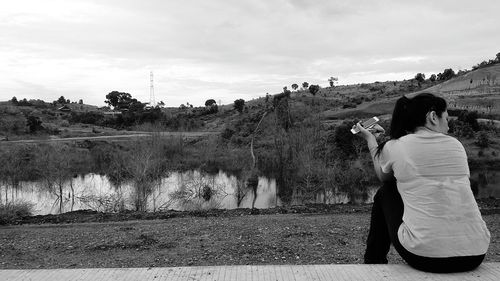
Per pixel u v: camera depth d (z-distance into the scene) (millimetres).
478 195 23859
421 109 2973
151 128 44250
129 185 24219
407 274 2609
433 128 2980
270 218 11719
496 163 35531
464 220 2635
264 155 33844
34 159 31562
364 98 90938
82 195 22891
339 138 29141
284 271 2678
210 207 19891
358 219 11180
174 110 125062
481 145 40156
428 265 2619
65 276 2682
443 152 2760
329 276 2584
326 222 10594
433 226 2611
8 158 29516
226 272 2686
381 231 3184
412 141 2826
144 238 8805
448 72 118000
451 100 76688
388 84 124062
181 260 7051
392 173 2984
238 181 25109
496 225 9586
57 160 27906
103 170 35031
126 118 87375
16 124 69000
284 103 36219
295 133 31594
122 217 13211
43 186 26297
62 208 20969
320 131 32688
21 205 15125
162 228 10188
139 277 2643
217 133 51031
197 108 125125
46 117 94812
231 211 13641
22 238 9438
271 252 7449
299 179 24844
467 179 2781
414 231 2668
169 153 37750
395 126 3094
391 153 2902
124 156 30000
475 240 2623
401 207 2949
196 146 41969
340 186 23969
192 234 9227
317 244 7996
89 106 150375
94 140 50844
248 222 10773
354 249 7656
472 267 2656
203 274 2660
